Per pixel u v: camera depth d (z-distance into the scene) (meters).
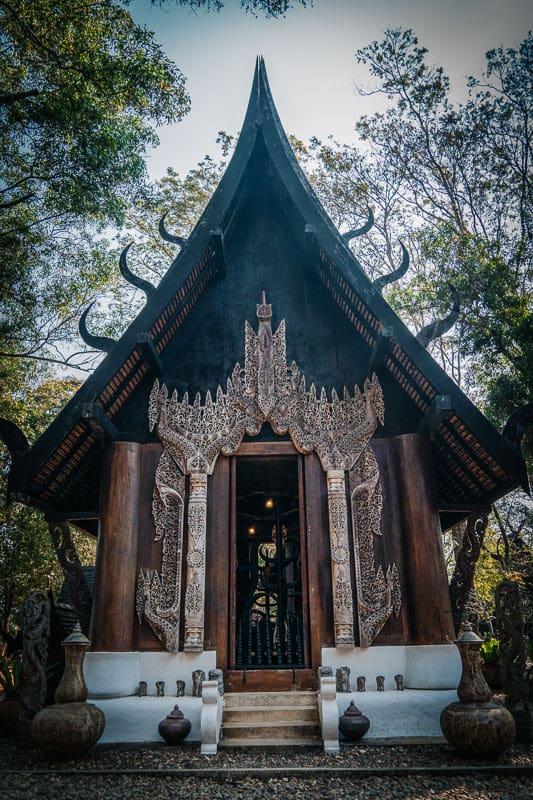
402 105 19.72
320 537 8.68
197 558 8.41
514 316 14.07
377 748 6.75
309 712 7.50
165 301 9.09
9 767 6.11
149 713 7.36
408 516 8.56
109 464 8.86
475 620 15.52
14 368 18.22
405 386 9.30
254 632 9.35
